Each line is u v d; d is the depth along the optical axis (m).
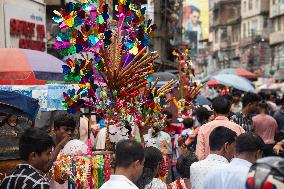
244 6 86.38
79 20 5.37
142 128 5.78
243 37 86.06
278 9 69.44
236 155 4.07
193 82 10.87
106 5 5.42
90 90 5.40
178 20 42.94
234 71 19.14
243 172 3.90
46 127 6.55
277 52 70.69
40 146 4.07
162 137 7.68
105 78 5.47
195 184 4.66
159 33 30.67
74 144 5.32
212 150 4.64
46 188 3.96
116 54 5.43
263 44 77.00
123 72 5.41
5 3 12.33
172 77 10.88
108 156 5.21
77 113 6.32
